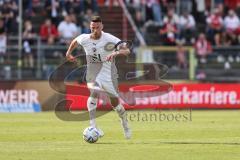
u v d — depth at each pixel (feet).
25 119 245.45
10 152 144.56
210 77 355.56
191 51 347.15
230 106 307.99
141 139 172.24
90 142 161.48
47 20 358.02
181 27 378.73
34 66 337.52
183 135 183.21
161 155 139.74
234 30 387.34
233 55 365.40
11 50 342.03
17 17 365.40
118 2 383.24
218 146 155.94
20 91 297.94
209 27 381.60
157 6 384.68
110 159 133.69
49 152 144.56
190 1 395.75
